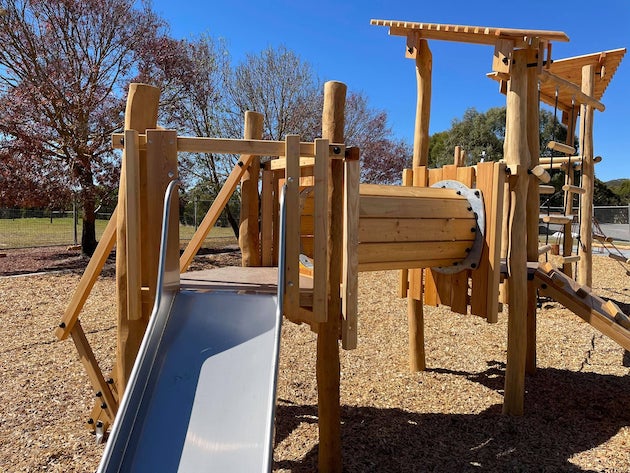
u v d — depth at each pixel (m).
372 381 4.33
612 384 4.27
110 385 3.07
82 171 10.91
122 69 11.85
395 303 7.75
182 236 17.44
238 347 2.19
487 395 4.02
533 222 4.29
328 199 2.62
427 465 2.85
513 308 3.62
